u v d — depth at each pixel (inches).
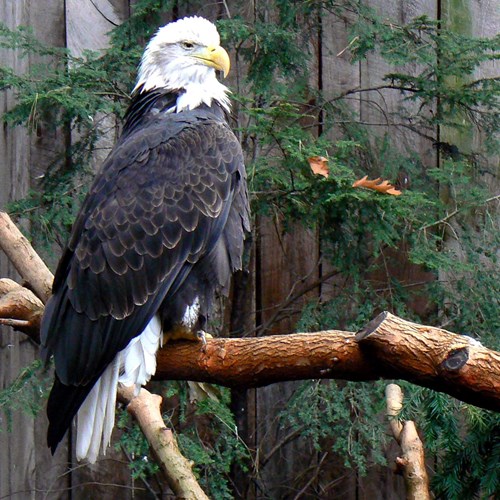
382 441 365.7
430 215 374.6
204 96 311.6
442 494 314.8
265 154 378.6
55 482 396.2
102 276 259.9
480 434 292.7
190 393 345.4
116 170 277.7
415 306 400.8
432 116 408.2
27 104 363.6
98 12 412.8
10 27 393.1
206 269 275.1
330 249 382.9
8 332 385.4
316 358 212.7
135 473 355.6
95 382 248.2
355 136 394.3
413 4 417.7
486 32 422.9
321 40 410.9
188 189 275.1
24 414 382.9
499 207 398.3
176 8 410.9
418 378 194.7
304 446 405.7
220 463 366.3
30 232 372.2
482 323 372.5
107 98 377.7
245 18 400.2
